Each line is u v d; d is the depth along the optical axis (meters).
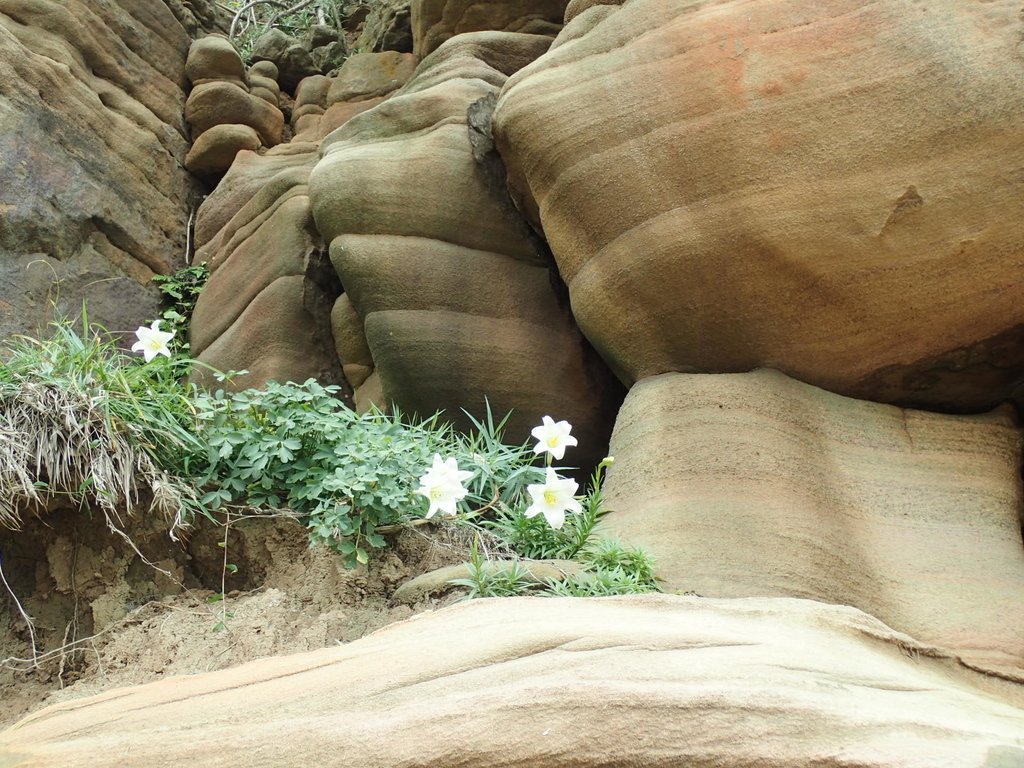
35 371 3.72
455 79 6.07
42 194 6.53
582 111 4.42
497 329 5.41
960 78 3.70
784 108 3.96
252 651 3.28
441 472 3.22
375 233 5.59
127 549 3.64
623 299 4.40
